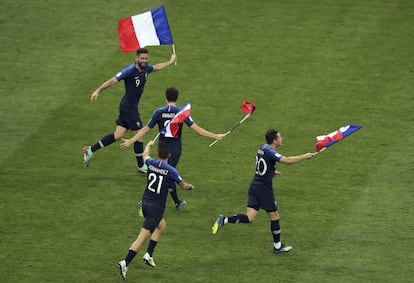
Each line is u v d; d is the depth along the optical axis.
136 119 81.62
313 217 75.88
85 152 82.00
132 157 85.44
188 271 69.25
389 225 74.56
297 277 68.31
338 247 71.94
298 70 97.75
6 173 82.00
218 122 89.88
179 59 100.06
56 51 101.44
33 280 67.94
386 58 99.56
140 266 70.12
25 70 98.38
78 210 77.00
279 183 80.81
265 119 90.19
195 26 105.44
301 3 109.56
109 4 109.62
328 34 103.62
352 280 67.88
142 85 81.38
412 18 106.31
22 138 87.31
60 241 72.81
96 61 99.75
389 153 84.56
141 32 84.25
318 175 81.75
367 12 107.56
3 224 74.88
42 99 93.75
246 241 73.25
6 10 108.69
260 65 98.69
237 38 103.31
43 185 80.38
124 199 78.75
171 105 75.56
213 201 78.56
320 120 89.75
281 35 103.69
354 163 83.25
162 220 69.06
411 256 70.62
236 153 85.44
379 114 90.50
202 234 74.06
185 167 83.31
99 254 71.25
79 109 92.31
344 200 78.06
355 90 94.38
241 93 94.25
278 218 70.81
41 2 110.44
